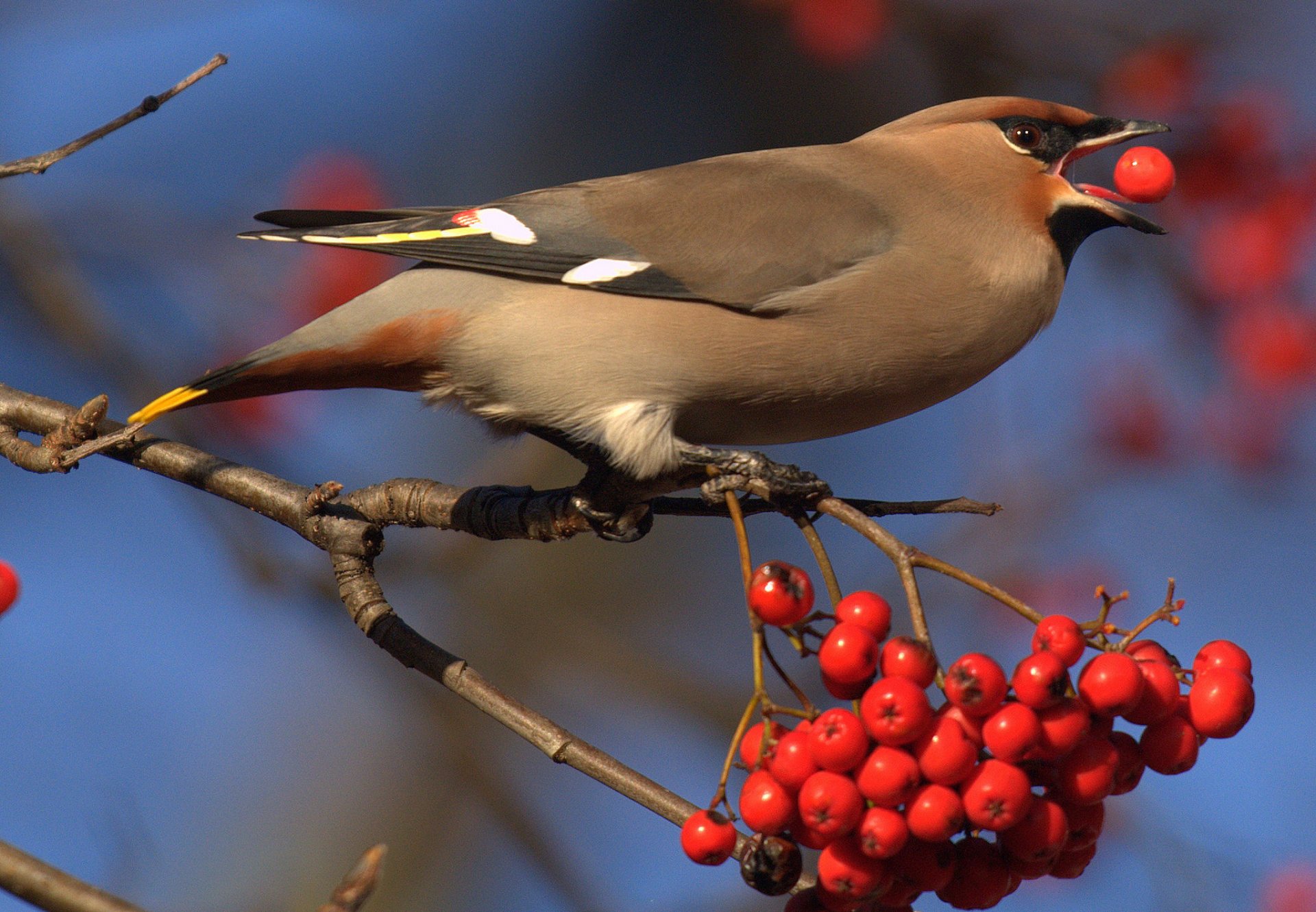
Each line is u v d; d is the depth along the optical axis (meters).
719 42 14.11
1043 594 11.67
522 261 7.84
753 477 6.69
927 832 5.34
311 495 7.14
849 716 5.37
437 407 8.12
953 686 5.34
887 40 12.54
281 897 12.55
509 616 12.66
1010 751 5.34
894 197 8.25
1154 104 11.16
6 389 7.26
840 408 8.12
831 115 13.84
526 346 7.71
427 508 7.43
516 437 8.27
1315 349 11.08
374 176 10.80
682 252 7.86
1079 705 5.43
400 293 7.75
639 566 13.42
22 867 4.83
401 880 12.84
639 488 7.54
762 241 7.89
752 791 5.48
